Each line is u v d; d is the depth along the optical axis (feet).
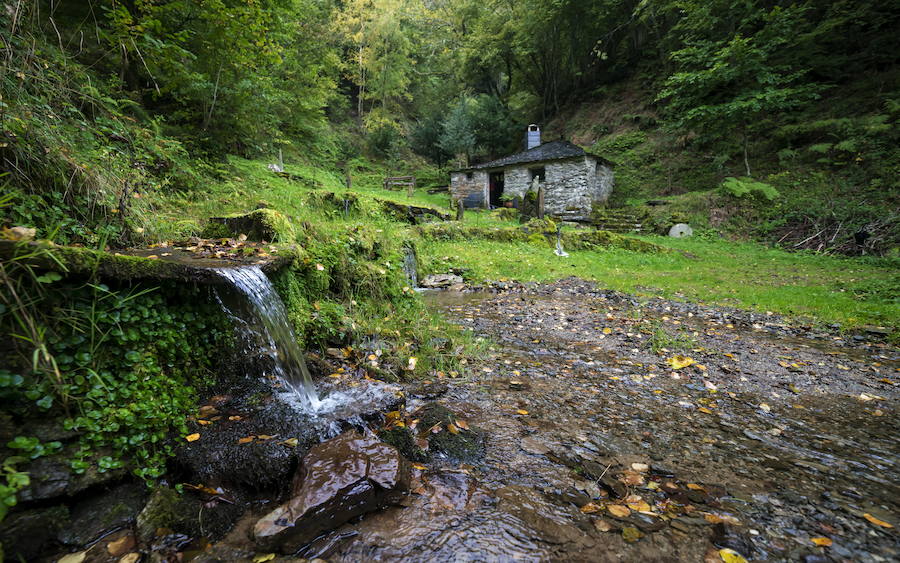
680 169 65.00
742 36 59.62
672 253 38.99
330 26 91.20
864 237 36.40
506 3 95.04
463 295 23.57
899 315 17.67
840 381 11.21
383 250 18.28
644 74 85.61
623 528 5.31
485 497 5.89
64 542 4.57
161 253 9.76
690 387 10.64
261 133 46.96
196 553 4.69
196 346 8.05
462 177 72.43
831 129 50.29
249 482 5.78
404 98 130.93
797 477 6.65
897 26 53.11
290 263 11.25
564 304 20.95
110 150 12.93
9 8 9.81
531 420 8.50
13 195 7.41
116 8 19.42
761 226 45.83
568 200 62.18
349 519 5.28
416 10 122.21
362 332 12.08
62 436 5.26
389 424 7.63
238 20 26.23
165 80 27.86
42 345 5.16
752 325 17.10
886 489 6.34
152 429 6.27
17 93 9.23
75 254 5.82
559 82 100.07
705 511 5.71
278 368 8.85
